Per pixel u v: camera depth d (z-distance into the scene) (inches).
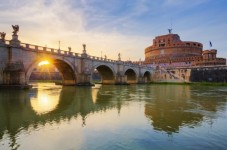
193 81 3627.0
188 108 876.0
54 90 1756.9
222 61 3929.6
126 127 569.0
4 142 445.1
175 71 3937.0
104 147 422.9
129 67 3395.7
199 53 5064.0
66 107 876.0
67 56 2121.1
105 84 3127.5
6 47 1528.1
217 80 3326.8
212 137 487.5
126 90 1893.5
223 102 1067.9
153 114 743.7
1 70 1507.1
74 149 411.5
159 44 5221.5
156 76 4173.2
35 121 622.8
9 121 617.0
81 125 585.3
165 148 419.5
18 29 1593.3
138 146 428.8
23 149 408.8
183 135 501.7
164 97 1296.8
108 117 690.8
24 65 1656.0
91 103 1003.3
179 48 4889.3
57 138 473.4
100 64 2672.2
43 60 1846.7
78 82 2333.9
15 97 1149.7
